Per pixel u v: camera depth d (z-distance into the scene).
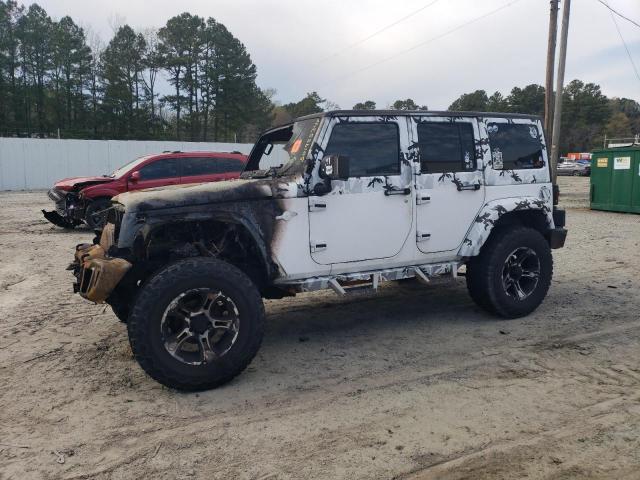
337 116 4.46
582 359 4.37
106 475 2.87
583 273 7.55
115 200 4.37
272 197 4.18
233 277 3.87
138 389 3.94
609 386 3.85
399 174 4.73
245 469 2.91
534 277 5.49
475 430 3.27
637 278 7.20
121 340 5.00
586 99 94.19
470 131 5.16
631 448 3.03
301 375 4.17
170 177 11.62
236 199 4.06
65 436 3.28
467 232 5.14
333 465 2.93
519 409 3.52
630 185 14.73
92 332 5.25
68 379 4.12
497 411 3.50
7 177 26.61
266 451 3.08
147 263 4.21
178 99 57.47
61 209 11.72
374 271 4.74
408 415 3.48
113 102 53.25
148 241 4.09
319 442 3.17
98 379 4.12
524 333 5.03
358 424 3.38
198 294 3.80
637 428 3.24
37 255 9.27
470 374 4.11
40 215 15.41
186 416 3.52
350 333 5.17
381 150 4.67
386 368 4.28
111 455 3.06
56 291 6.86
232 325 3.91
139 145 29.25
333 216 4.42
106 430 3.35
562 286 6.83
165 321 3.70
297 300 6.40
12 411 3.61
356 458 2.99
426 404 3.63
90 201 11.28
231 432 3.31
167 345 3.72
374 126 4.64
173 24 56.00
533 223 5.81
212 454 3.06
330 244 4.43
